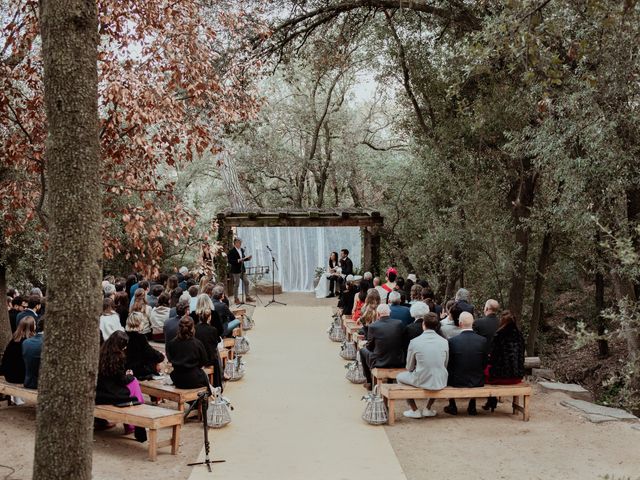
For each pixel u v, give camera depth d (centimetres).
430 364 882
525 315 2016
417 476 694
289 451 774
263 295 2134
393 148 2862
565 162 1109
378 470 711
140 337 912
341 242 2319
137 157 970
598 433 841
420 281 1291
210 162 2805
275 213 1894
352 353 1295
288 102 3138
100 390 773
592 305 2133
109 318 894
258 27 1426
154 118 904
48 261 490
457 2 1617
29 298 986
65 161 487
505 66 1416
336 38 2122
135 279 1450
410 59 1905
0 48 960
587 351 2030
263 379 1141
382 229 2341
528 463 731
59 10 483
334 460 743
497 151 1706
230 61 1280
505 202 1717
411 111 2159
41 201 912
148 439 763
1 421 848
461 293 1071
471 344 899
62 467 479
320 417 918
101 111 1068
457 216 1666
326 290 2092
